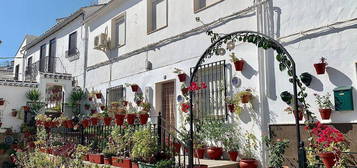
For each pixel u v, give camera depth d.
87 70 13.35
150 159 5.93
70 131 9.57
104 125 8.02
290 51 6.07
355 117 5.05
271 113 6.26
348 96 5.09
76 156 7.23
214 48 6.19
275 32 6.38
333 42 5.45
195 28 8.22
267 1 6.58
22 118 12.57
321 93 5.52
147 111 8.62
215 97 7.55
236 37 5.70
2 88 12.38
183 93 8.27
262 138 6.29
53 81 13.73
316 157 4.89
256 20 6.70
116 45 11.79
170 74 8.93
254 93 6.61
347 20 5.28
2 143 11.91
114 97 11.46
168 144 6.44
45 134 9.73
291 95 5.83
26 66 20.70
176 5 9.04
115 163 6.70
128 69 10.78
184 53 8.54
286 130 5.95
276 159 5.61
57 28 16.33
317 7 5.73
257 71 6.58
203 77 7.93
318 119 5.52
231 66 7.18
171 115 8.96
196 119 7.68
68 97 13.93
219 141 7.17
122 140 6.89
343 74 5.27
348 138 5.09
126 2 11.30
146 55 9.98
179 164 5.88
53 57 16.72
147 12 10.09
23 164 9.80
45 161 8.18
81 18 14.16
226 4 7.52
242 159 6.42
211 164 6.21
